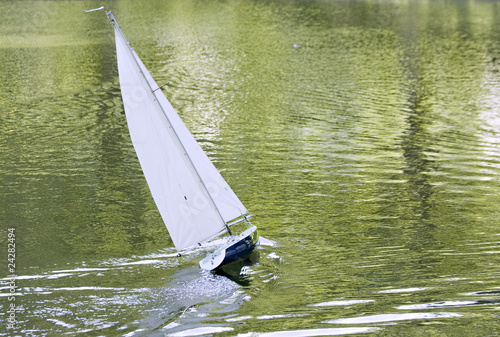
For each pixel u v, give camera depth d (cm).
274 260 2711
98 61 7456
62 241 2912
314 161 4081
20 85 6309
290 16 11250
